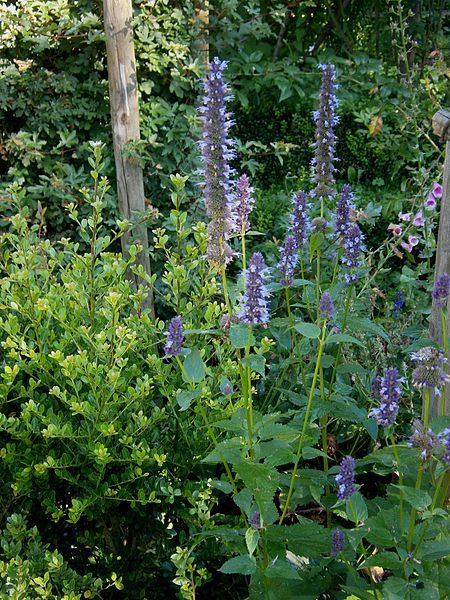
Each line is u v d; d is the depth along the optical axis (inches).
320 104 104.2
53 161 177.6
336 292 103.8
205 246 114.3
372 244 211.3
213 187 83.4
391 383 75.5
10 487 102.9
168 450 104.9
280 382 127.0
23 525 92.8
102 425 93.1
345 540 82.8
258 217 202.8
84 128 178.4
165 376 102.9
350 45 246.7
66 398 99.8
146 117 175.9
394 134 221.6
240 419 85.1
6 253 113.4
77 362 94.5
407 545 78.9
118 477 102.0
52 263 116.3
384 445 123.6
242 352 130.9
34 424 97.1
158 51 177.9
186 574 104.9
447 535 81.5
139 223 160.9
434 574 78.8
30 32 171.0
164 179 180.1
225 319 85.4
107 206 173.3
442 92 224.1
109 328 102.1
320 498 100.0
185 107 180.2
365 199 214.8
